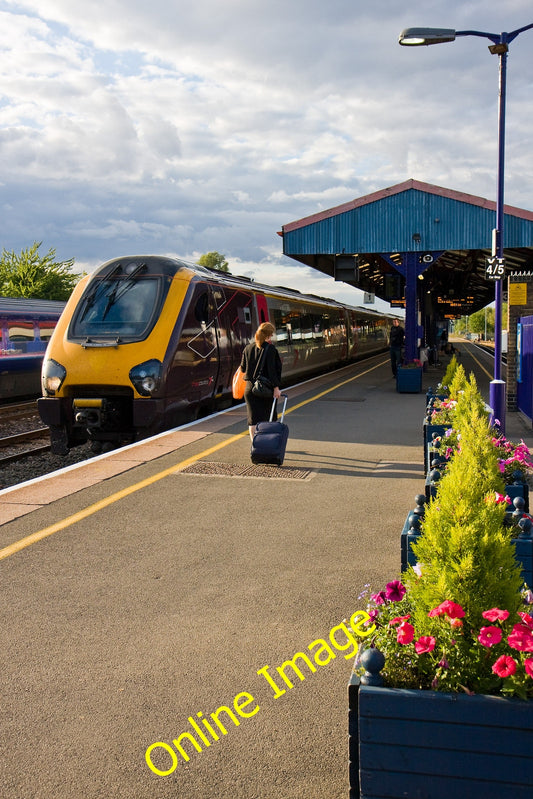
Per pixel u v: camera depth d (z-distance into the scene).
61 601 4.60
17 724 3.23
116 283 12.60
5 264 63.56
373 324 44.41
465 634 2.49
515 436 11.35
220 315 14.34
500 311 11.78
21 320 24.83
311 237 22.27
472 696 2.21
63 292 63.84
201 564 5.28
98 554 5.52
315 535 5.95
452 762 2.22
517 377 14.58
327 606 4.48
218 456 9.32
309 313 25.31
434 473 4.60
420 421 12.69
